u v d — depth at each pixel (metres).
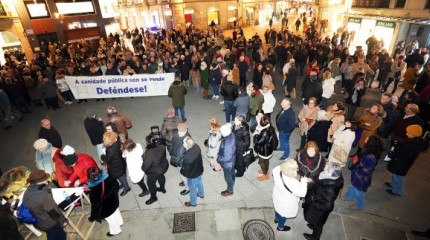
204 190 5.52
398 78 10.16
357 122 4.90
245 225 4.61
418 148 4.47
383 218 4.62
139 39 22.89
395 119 5.93
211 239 4.39
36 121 9.91
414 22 13.01
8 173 4.02
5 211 3.20
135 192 5.60
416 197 5.08
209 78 11.05
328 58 12.39
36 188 3.50
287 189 3.68
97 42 26.34
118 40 24.34
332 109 5.67
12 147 8.09
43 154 4.96
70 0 23.36
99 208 3.96
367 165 4.23
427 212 4.73
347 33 17.39
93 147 7.60
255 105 6.94
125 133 6.45
